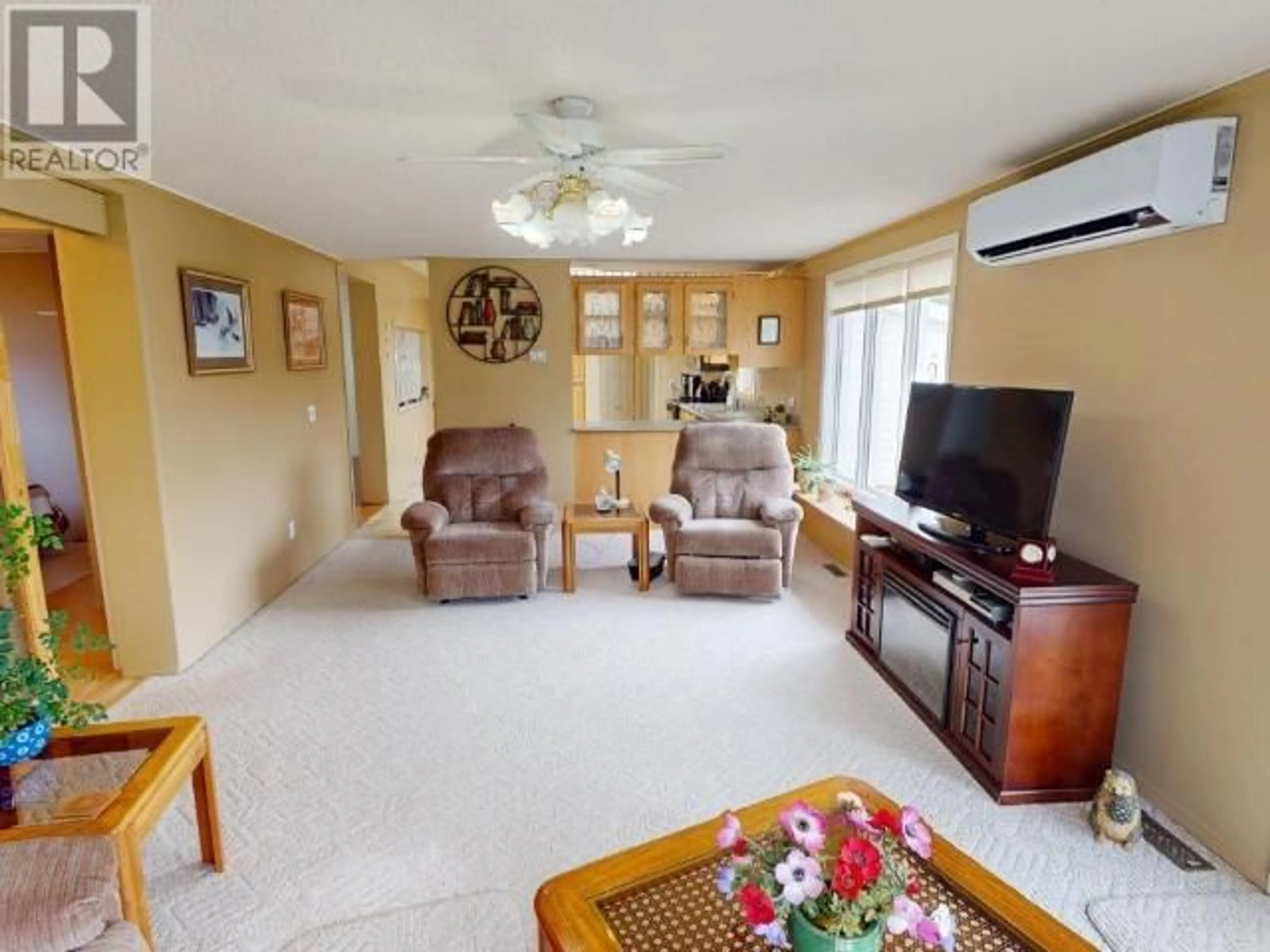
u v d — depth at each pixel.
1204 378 2.22
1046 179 2.61
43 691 1.84
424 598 4.48
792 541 4.45
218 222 3.88
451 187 3.36
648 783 2.57
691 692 3.25
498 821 2.37
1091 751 2.47
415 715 3.04
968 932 1.42
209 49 1.87
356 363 7.07
